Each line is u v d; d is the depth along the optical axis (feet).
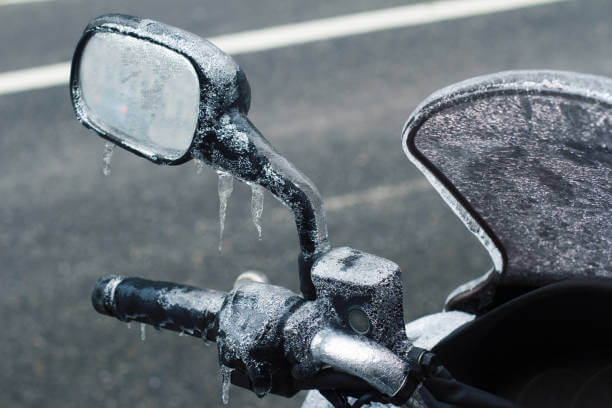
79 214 14.71
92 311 12.21
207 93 2.85
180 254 13.46
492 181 3.55
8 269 13.37
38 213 14.83
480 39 21.65
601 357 3.70
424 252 13.19
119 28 3.07
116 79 3.19
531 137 3.20
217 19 23.48
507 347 3.78
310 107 18.48
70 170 16.20
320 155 16.35
